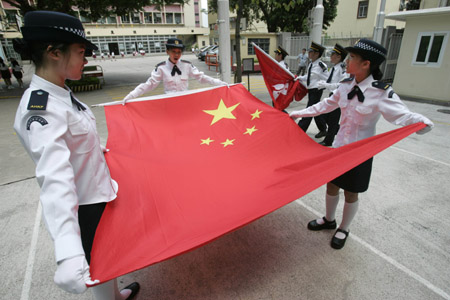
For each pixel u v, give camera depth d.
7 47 27.25
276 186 2.11
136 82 14.54
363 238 2.73
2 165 4.57
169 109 3.29
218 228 1.62
